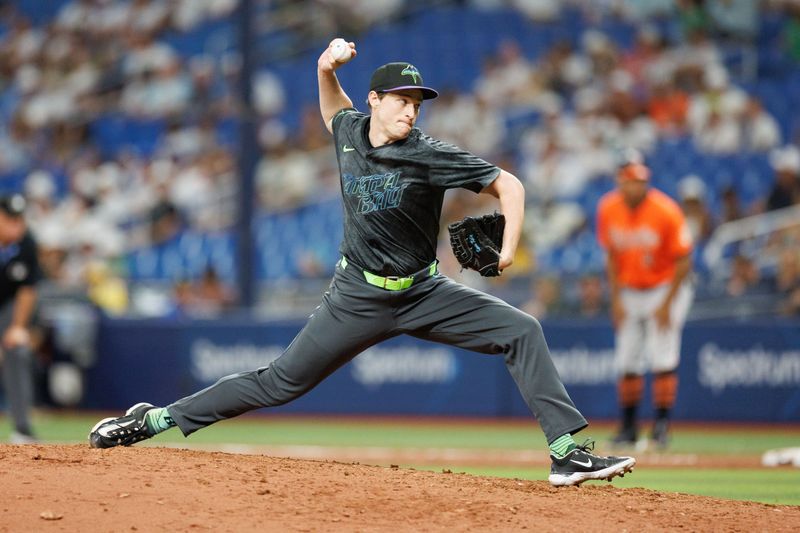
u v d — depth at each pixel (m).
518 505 17.58
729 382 46.81
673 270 36.28
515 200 18.34
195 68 74.00
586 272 53.06
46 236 63.47
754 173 61.91
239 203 51.44
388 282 19.09
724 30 70.81
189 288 56.62
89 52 79.56
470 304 19.38
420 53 74.31
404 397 50.03
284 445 38.81
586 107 64.94
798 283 50.06
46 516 15.66
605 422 47.66
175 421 20.28
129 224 66.06
